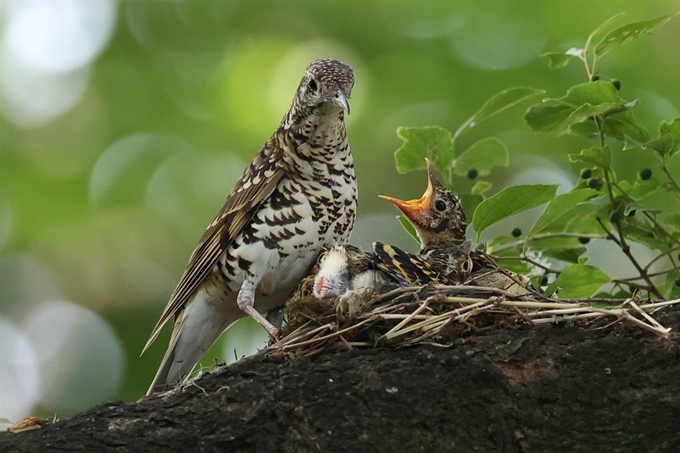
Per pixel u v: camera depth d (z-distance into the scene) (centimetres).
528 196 1014
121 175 1906
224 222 1136
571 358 837
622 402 822
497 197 1015
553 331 855
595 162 1028
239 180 1165
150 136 1939
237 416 807
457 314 868
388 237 1870
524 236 1209
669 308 871
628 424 818
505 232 1875
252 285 1122
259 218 1119
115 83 1995
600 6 1806
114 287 1895
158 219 1897
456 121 1816
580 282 1062
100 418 808
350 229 1154
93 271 1900
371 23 1927
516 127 1811
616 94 999
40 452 786
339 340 879
